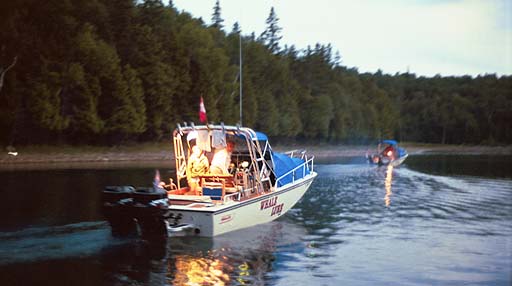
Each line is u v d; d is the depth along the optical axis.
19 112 55.09
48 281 11.23
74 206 20.75
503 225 19.91
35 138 57.84
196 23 101.44
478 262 14.34
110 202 14.16
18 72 57.22
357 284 12.11
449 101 183.12
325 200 26.53
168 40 80.38
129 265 12.57
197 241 15.05
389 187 33.44
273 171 18.27
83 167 43.88
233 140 17.38
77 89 59.19
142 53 72.50
